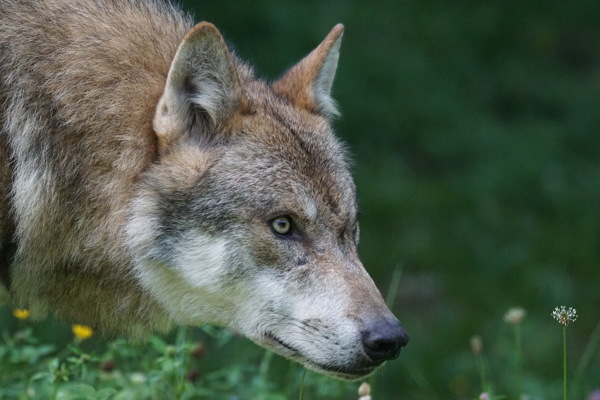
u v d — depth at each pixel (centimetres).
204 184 920
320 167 953
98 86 940
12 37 942
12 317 1436
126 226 937
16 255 966
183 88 922
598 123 2416
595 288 2003
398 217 2136
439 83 2423
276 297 924
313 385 1178
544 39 2616
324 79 1038
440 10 2614
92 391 948
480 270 2034
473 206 2183
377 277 1994
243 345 1516
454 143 2311
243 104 950
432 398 1677
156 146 935
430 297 1953
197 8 2355
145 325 994
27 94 934
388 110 2330
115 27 970
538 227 2158
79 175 939
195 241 920
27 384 1016
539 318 1916
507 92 2480
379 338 892
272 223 924
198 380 1068
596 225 2156
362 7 2517
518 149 2322
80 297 989
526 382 1619
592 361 1792
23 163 934
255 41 2336
